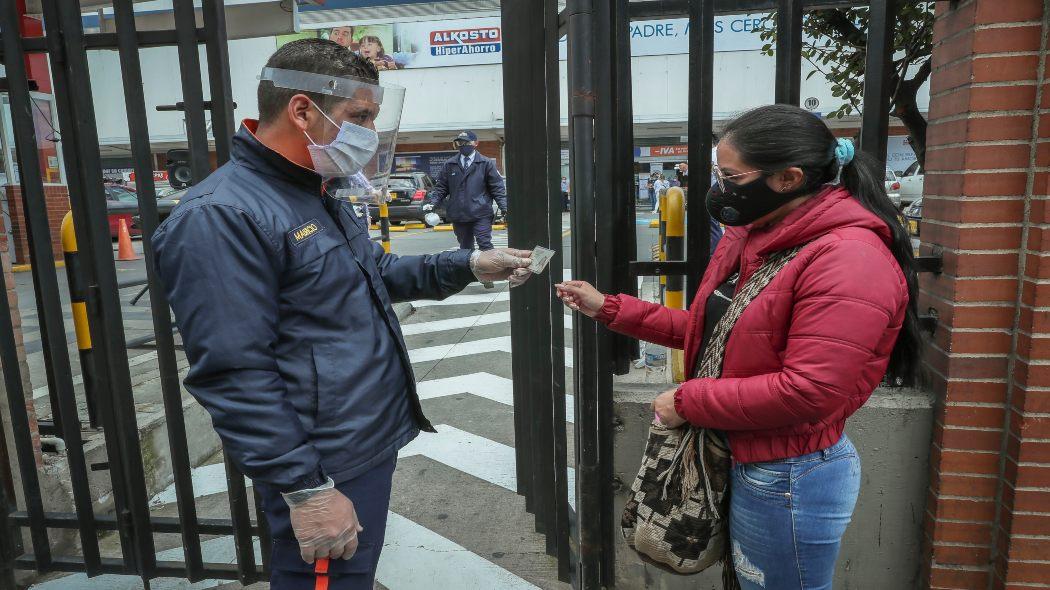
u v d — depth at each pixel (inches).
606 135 82.4
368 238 70.7
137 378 165.5
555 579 102.5
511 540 113.3
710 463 62.9
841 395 52.2
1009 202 79.0
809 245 55.0
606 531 93.5
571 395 175.3
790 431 58.2
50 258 91.7
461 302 306.0
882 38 80.9
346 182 62.7
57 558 101.5
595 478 89.0
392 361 63.7
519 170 102.1
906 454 88.8
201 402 53.9
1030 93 76.5
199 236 52.6
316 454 55.3
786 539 59.5
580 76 79.9
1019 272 80.0
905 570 92.0
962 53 80.2
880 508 90.7
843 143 57.2
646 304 74.7
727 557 68.0
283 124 58.6
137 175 87.0
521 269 75.0
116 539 118.1
